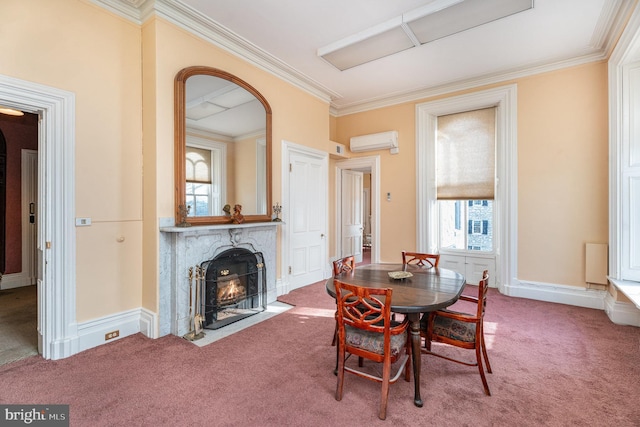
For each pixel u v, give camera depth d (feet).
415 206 16.28
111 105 8.87
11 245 14.66
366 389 6.66
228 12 9.59
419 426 5.52
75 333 8.15
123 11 9.12
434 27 10.14
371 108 17.72
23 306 11.87
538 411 5.90
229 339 9.12
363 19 10.02
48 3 7.70
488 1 8.81
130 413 5.82
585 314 11.19
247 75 11.96
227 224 10.69
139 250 9.53
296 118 14.37
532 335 9.38
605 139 11.76
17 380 6.87
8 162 14.60
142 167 9.56
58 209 7.86
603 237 11.84
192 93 9.91
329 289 7.30
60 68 7.90
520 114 13.42
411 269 9.32
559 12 9.49
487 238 15.53
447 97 15.28
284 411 5.91
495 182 14.55
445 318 7.21
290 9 9.48
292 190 14.30
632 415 5.78
